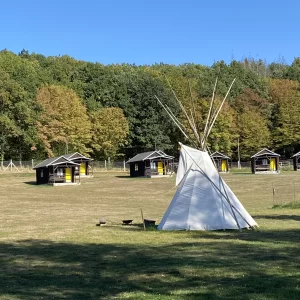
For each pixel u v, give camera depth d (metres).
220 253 13.45
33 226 22.20
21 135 70.50
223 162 72.69
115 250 14.73
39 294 9.68
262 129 83.62
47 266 12.58
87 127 78.19
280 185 48.81
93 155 84.56
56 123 73.94
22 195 43.75
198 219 18.64
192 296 8.93
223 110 80.25
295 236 16.52
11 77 75.56
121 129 82.06
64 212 29.56
